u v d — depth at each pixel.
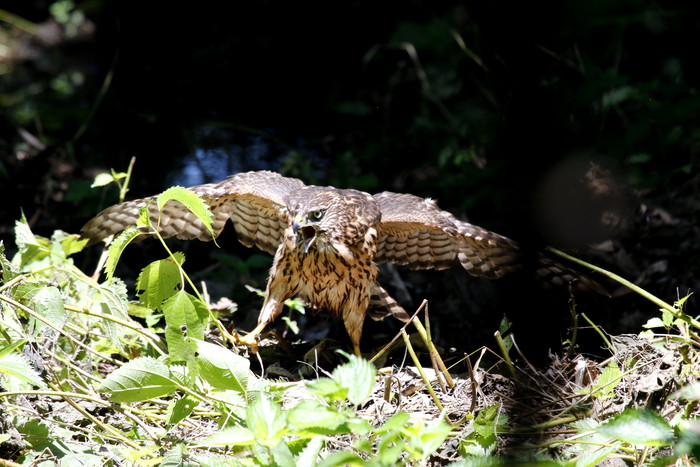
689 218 10.01
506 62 11.45
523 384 6.82
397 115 14.95
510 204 10.74
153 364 5.92
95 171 13.20
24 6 22.48
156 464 5.68
